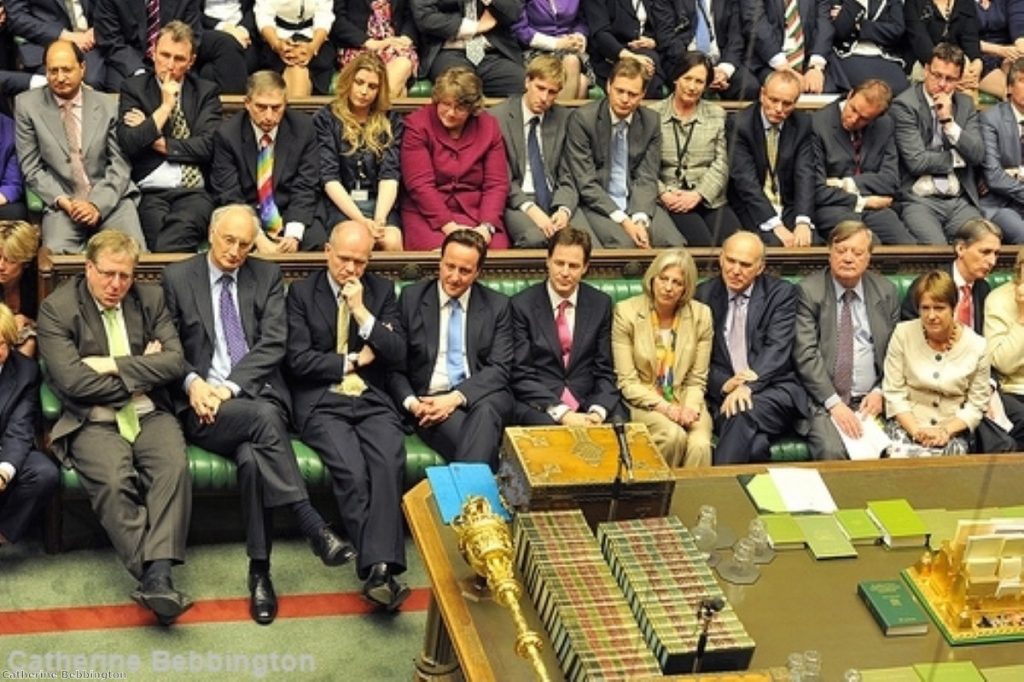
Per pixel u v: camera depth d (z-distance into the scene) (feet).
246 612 16.03
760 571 13.05
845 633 12.39
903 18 25.59
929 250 19.33
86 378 15.90
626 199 21.24
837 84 25.26
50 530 16.47
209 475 16.39
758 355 18.37
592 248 19.24
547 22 23.82
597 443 13.11
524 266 18.48
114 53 21.48
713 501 13.94
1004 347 18.72
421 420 17.12
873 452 18.11
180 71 19.51
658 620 11.57
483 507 12.12
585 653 11.21
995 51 26.20
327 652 15.57
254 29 22.48
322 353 17.17
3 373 16.01
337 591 16.55
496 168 20.31
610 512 12.79
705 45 24.38
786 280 18.63
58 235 18.78
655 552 12.31
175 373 16.31
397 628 16.06
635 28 24.14
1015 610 12.58
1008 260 19.48
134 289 16.57
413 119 20.04
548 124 20.83
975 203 22.86
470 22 23.39
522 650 11.27
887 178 22.27
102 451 15.83
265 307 17.02
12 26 21.66
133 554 15.67
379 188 19.97
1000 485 14.73
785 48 24.59
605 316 18.02
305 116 19.77
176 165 19.61
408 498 13.57
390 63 22.65
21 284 17.30
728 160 21.52
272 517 16.74
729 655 11.45
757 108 21.53
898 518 13.69
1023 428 18.62
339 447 16.65
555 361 17.83
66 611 15.78
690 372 18.11
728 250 18.11
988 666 12.14
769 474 14.35
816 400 18.44
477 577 12.38
